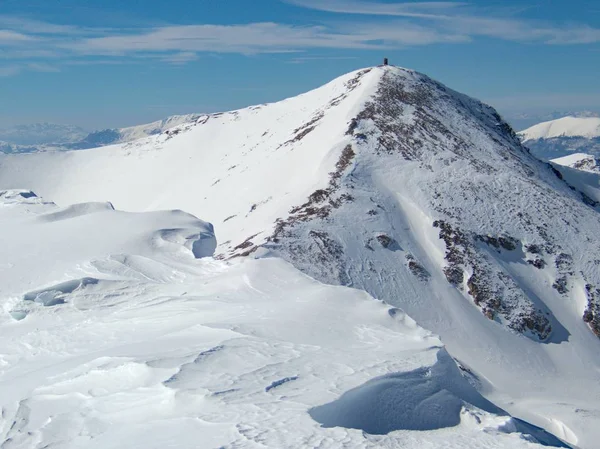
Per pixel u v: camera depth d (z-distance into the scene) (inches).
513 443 444.1
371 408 496.7
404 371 552.7
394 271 1818.4
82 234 1115.9
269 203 2347.4
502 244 2078.0
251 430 405.1
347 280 1716.3
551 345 1744.6
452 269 1910.7
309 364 553.0
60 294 874.8
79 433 439.5
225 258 1761.8
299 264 1702.8
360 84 3324.3
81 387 523.5
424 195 2201.0
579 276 2006.6
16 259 997.8
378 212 2052.2
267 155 3139.8
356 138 2524.6
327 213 1988.2
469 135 2859.3
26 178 4266.7
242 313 754.8
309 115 3432.6
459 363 1254.9
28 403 506.9
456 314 1734.7
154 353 579.8
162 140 4357.8
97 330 753.0
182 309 800.9
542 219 2223.2
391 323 740.0
